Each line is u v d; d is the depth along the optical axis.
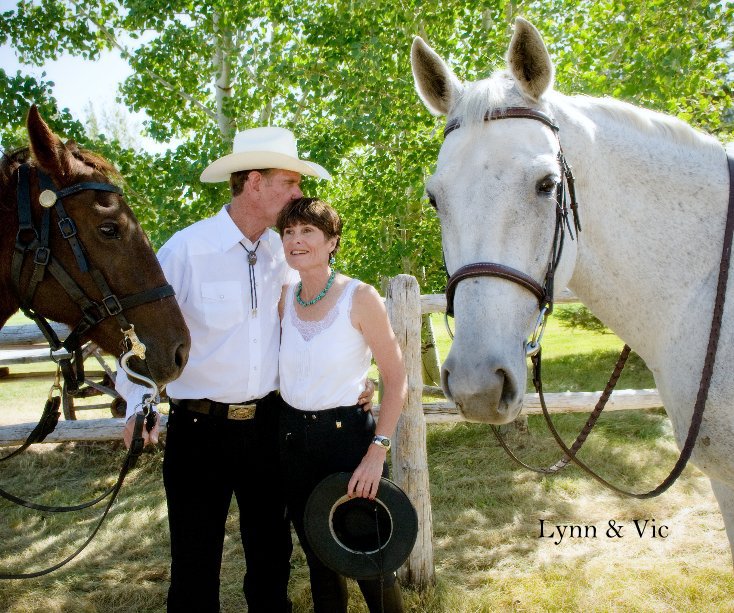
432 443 5.09
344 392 1.83
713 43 5.49
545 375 7.45
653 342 1.77
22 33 5.79
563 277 1.61
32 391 8.08
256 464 1.96
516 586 2.75
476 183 1.48
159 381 1.75
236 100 5.53
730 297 1.58
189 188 5.09
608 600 2.60
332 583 1.89
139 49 5.84
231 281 1.92
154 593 2.87
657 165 1.71
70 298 1.77
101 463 4.91
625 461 4.32
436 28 5.44
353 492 1.72
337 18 5.10
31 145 1.64
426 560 2.77
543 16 5.81
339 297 1.84
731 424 1.57
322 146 5.05
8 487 4.44
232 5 5.31
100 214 1.72
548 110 1.59
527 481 4.08
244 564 3.19
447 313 1.58
